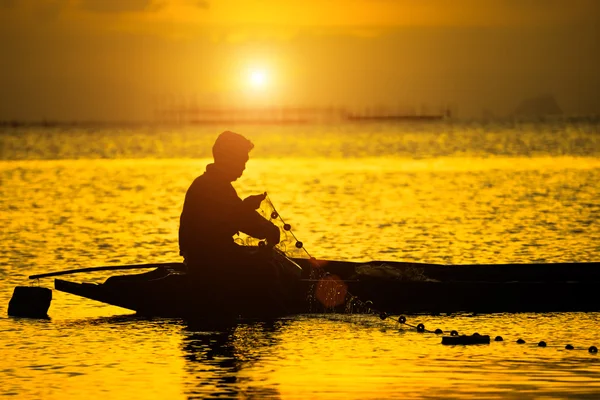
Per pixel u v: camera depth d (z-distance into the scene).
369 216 74.62
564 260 50.47
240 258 37.94
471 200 87.62
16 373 28.70
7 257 52.75
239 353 31.19
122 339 33.47
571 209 77.12
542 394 26.23
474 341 32.66
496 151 195.25
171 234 63.75
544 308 38.66
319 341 33.00
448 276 42.81
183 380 27.81
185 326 35.84
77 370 29.05
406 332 34.50
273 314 37.88
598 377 27.92
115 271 48.41
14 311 37.97
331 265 41.88
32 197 95.69
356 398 26.00
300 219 72.88
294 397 26.09
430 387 26.98
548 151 189.38
